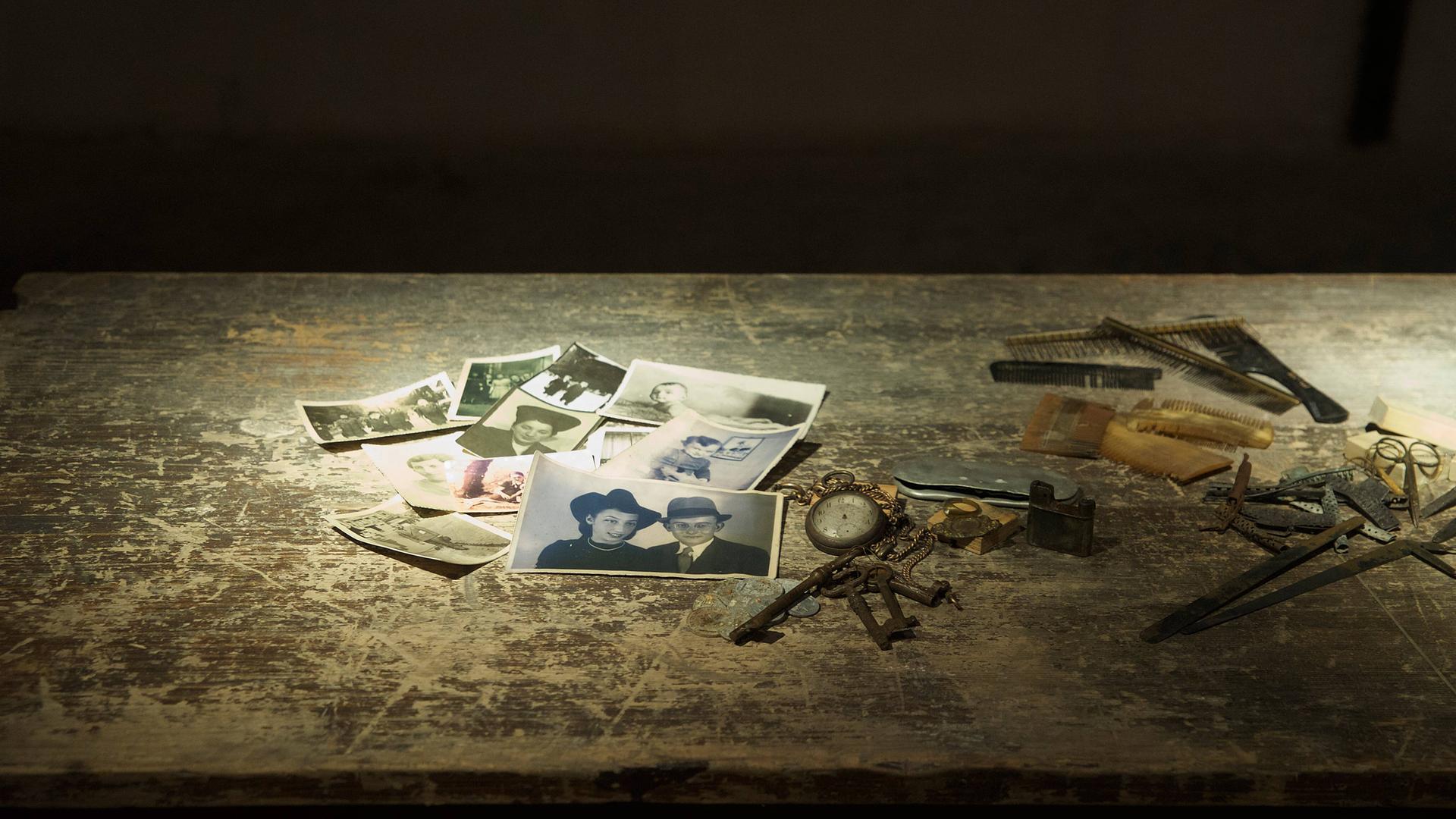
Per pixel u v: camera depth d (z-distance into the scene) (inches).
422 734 35.2
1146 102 106.7
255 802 34.8
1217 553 40.2
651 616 38.1
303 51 102.6
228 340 49.4
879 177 101.3
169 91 103.0
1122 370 48.3
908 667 36.8
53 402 45.8
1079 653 37.2
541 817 38.5
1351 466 43.5
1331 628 37.9
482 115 106.1
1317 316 51.7
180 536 40.4
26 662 36.7
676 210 93.7
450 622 37.9
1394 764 34.7
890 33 103.8
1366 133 106.3
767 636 37.6
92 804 34.6
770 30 103.5
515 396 46.0
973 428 45.5
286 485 42.4
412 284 53.6
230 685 36.3
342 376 47.6
